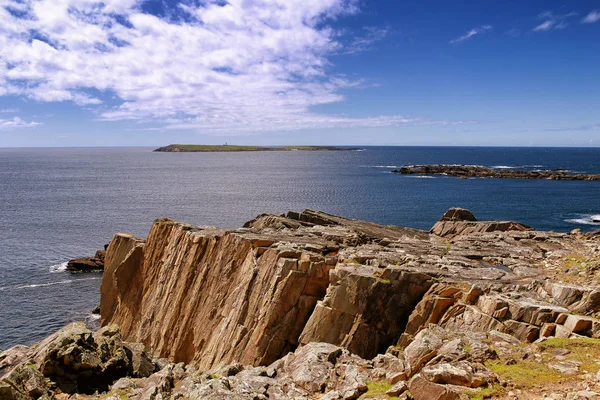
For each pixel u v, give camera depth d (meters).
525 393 12.66
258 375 17.45
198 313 32.50
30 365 20.94
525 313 18.66
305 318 26.52
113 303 41.28
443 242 37.25
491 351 15.67
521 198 122.38
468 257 29.72
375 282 23.84
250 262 30.28
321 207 115.56
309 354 17.92
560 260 28.11
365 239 36.62
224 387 16.30
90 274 63.56
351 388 14.37
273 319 26.27
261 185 172.00
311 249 29.84
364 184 168.62
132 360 24.59
